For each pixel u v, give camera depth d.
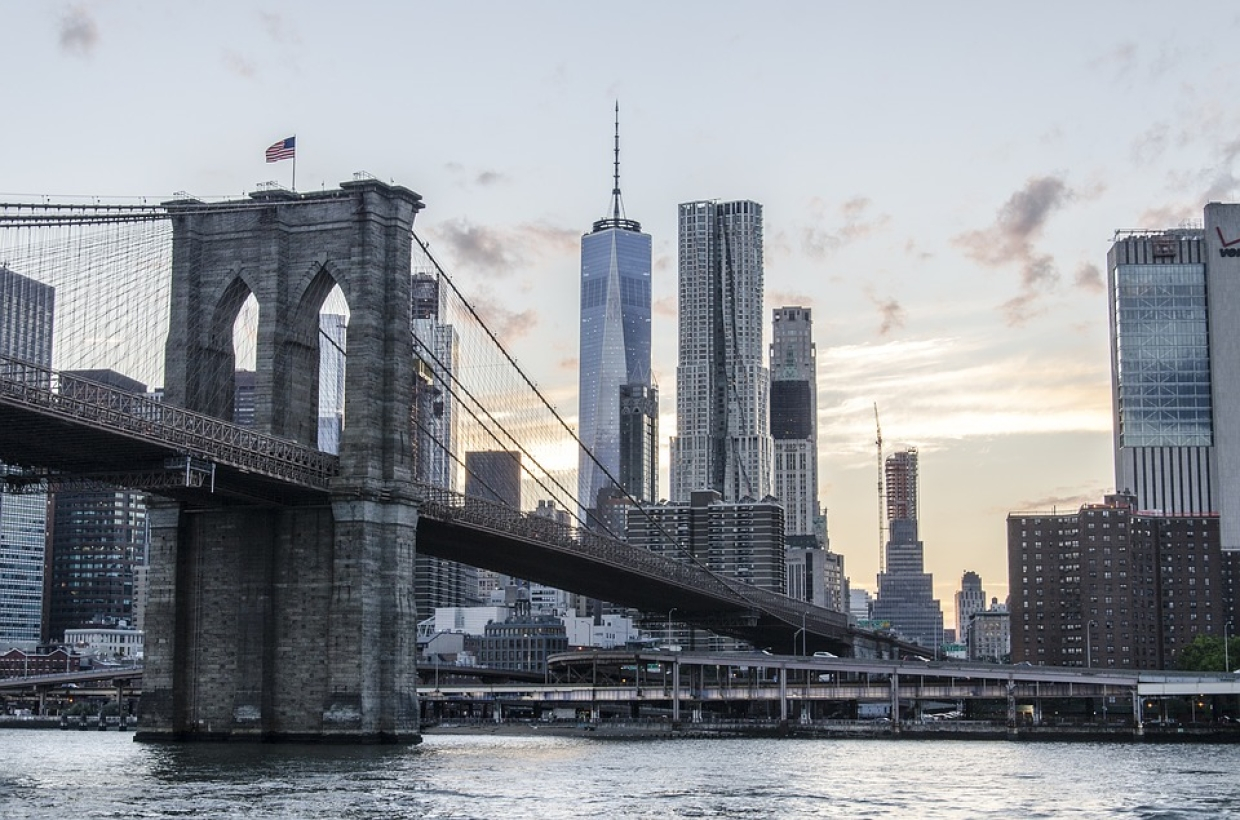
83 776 120.62
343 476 152.00
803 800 107.94
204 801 100.75
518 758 148.62
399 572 153.88
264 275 156.75
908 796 111.75
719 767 140.88
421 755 144.50
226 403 159.88
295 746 148.75
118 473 137.00
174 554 158.38
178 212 155.00
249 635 155.25
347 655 150.12
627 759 152.62
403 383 157.12
